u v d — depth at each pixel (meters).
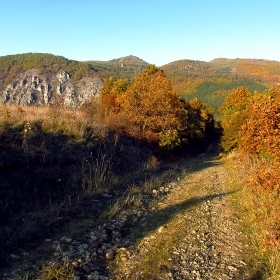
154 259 6.55
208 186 14.70
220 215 9.84
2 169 9.57
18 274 5.53
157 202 11.19
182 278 5.84
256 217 8.77
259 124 12.68
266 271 6.12
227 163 26.11
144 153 21.81
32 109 16.48
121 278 5.71
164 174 17.02
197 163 28.02
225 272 6.11
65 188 10.57
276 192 8.95
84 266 5.95
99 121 19.55
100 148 15.88
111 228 8.09
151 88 27.44
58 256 6.27
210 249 7.21
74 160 12.72
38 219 7.88
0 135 10.85
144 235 7.91
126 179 14.14
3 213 7.72
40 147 11.70
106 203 10.27
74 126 14.82
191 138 38.16
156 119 25.80
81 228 7.88
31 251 6.48
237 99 44.38
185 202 11.38
